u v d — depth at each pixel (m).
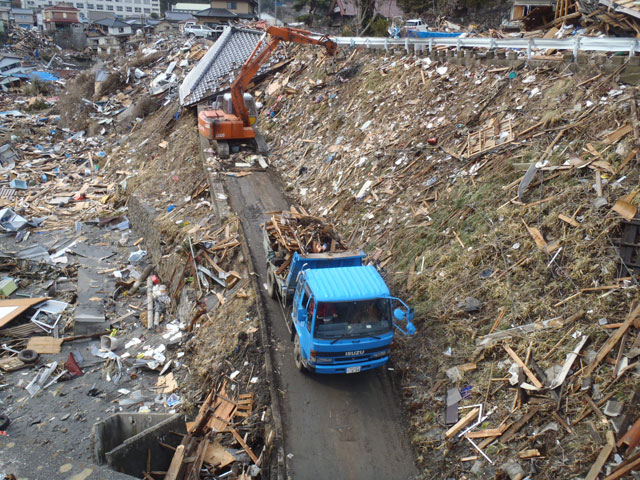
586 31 19.78
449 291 12.98
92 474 9.05
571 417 9.30
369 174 19.72
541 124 15.34
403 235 15.84
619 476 8.02
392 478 10.25
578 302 10.79
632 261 10.70
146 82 46.50
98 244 27.17
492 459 9.59
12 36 90.75
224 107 28.41
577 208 12.16
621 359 9.45
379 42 26.84
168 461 11.79
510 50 19.47
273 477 10.46
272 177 24.88
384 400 12.07
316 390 12.36
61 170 37.44
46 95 63.66
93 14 109.69
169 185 28.64
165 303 20.92
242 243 19.23
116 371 17.41
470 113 18.11
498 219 13.59
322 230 15.79
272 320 15.09
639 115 12.98
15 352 18.70
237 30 40.69
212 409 13.16
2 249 26.72
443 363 11.75
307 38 27.27
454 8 40.50
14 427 14.91
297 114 28.83
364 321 11.34
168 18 90.19
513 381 10.33
